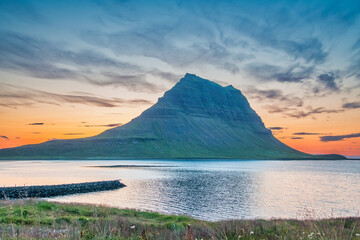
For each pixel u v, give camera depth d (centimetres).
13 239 1005
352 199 6506
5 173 14300
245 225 1722
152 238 1284
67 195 6969
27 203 3231
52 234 1176
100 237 1073
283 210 5134
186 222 2656
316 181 11412
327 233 1050
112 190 8050
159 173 15500
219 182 10812
